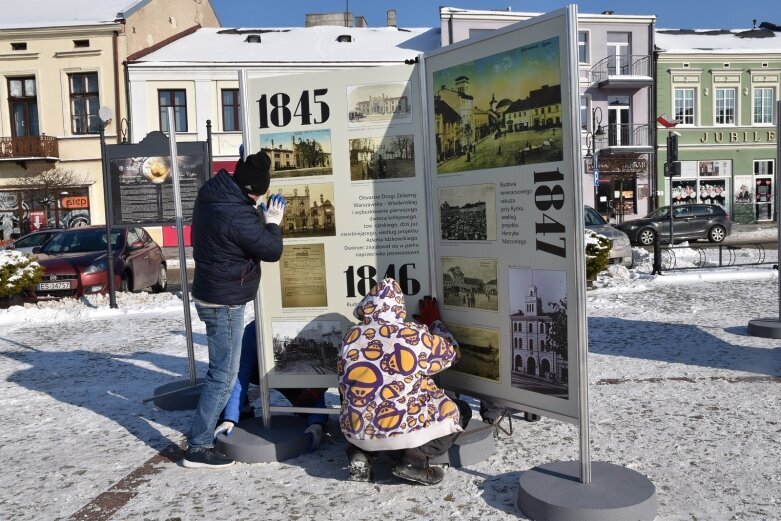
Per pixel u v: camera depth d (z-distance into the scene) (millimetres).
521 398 3785
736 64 35219
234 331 4125
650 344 7273
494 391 3963
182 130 30859
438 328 4090
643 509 3152
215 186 4031
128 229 14742
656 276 12852
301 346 4398
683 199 35344
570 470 3570
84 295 12781
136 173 8766
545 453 4156
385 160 4215
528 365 3725
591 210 17359
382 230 4254
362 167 4250
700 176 35438
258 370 4719
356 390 3650
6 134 30859
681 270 14367
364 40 34250
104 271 13039
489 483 3715
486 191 3857
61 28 30203
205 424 4117
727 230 26266
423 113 4117
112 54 30375
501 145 3734
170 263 23359
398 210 4227
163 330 9664
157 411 5484
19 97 30906
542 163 3510
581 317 3328
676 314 9148
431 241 4195
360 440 3611
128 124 30219
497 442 4391
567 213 3391
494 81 3729
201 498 3672
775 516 3223
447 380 4289
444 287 4215
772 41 37188
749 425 4527
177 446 4578
